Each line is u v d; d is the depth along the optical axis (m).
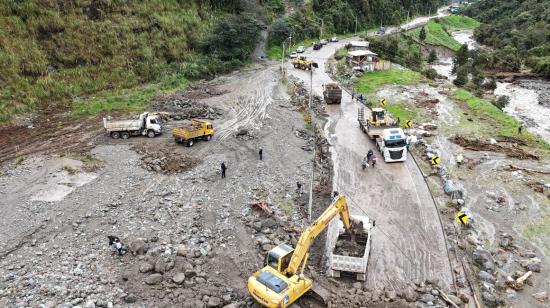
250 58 88.94
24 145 43.81
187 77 71.94
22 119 50.47
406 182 38.94
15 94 53.41
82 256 26.58
